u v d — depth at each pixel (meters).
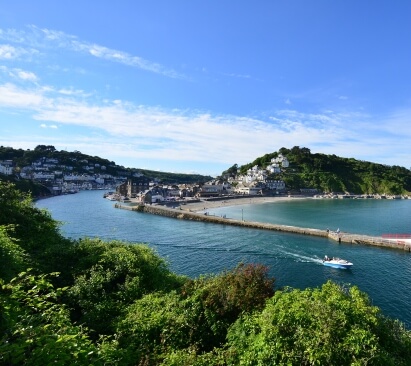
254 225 95.50
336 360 10.62
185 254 62.78
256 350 11.77
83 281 18.42
